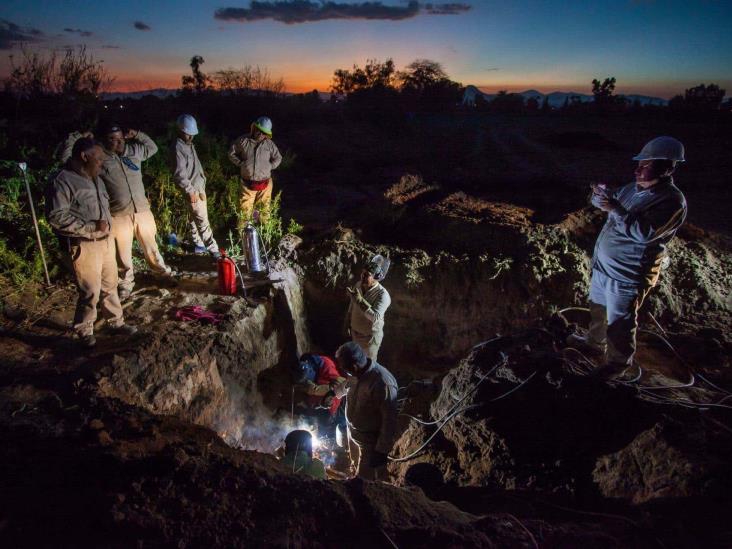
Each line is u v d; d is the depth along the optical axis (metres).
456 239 7.70
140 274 6.87
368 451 4.84
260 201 8.24
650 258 3.92
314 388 6.24
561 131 29.41
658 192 3.75
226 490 3.12
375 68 29.30
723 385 4.70
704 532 3.10
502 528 3.09
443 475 4.64
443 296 7.33
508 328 7.06
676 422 3.97
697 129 29.95
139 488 3.05
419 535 2.93
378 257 5.97
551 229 7.30
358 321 5.97
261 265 7.30
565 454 4.20
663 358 5.22
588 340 4.87
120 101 20.03
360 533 2.93
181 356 4.95
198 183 7.21
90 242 4.75
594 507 3.86
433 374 7.24
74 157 4.57
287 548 2.77
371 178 14.70
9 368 4.57
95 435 3.66
